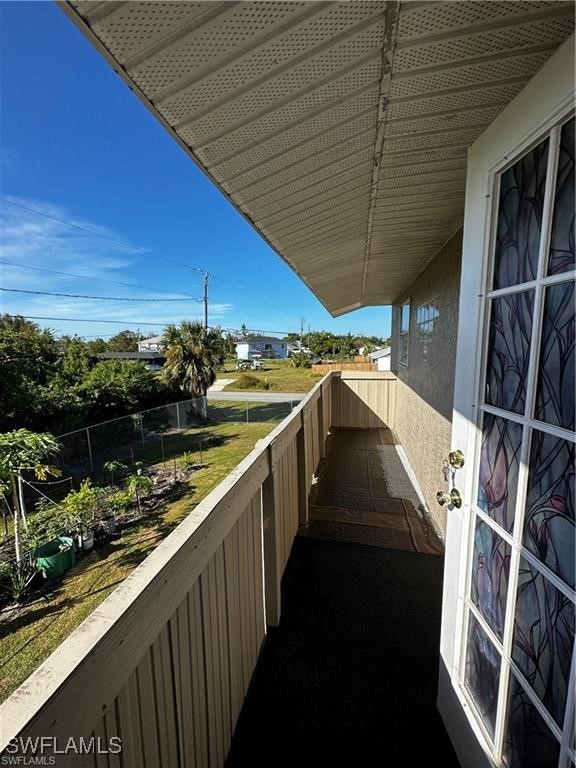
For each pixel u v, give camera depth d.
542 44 0.79
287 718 1.38
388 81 0.89
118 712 0.68
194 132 1.03
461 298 1.28
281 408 14.09
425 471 3.39
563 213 0.80
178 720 0.92
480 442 1.17
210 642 1.12
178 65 0.76
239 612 1.40
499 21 0.72
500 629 1.04
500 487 1.06
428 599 2.05
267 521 1.79
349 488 3.75
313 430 3.85
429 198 1.78
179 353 13.21
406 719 1.38
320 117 1.02
